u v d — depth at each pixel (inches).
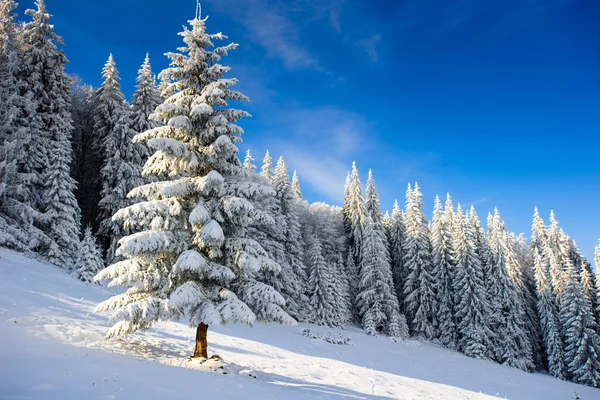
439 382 896.9
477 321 1473.9
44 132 978.7
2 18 983.0
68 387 262.4
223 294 418.0
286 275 1336.1
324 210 2126.0
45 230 934.4
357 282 1691.7
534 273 1804.9
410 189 1849.2
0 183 819.4
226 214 459.8
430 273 1747.0
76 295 685.3
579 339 1408.7
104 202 1024.2
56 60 1069.1
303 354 832.9
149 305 393.4
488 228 2137.1
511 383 1049.5
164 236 414.0
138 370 343.9
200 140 472.4
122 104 1158.3
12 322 422.9
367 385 609.3
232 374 428.5
